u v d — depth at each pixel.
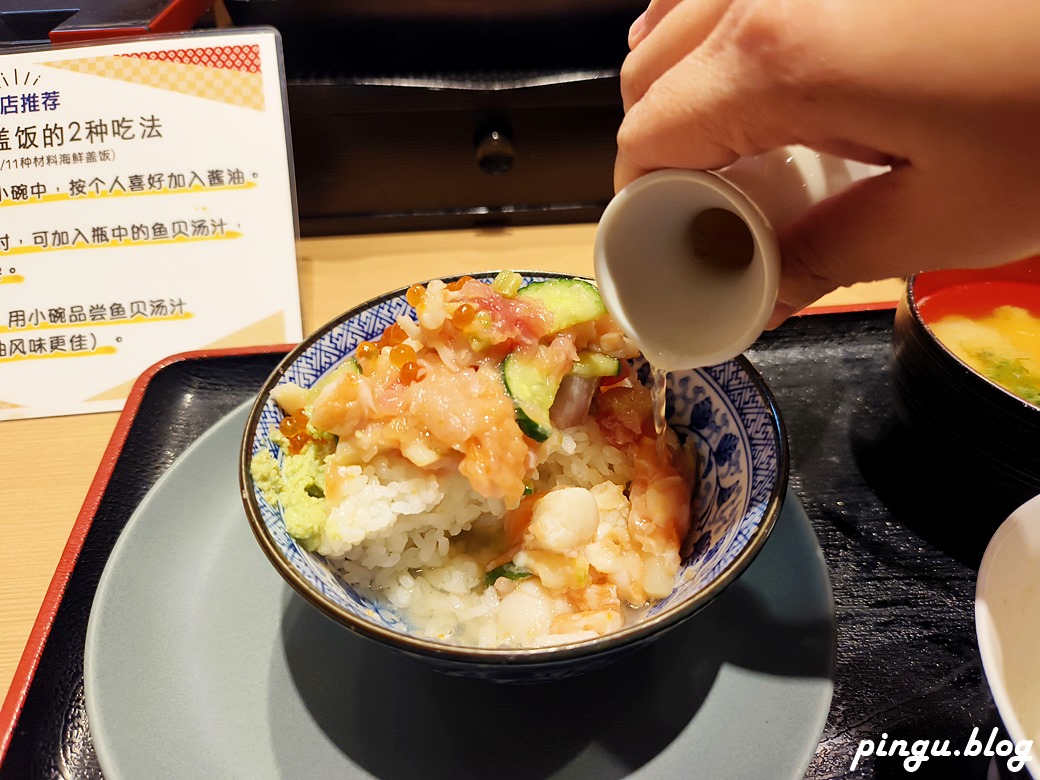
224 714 0.22
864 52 0.15
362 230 0.46
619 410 0.26
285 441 0.24
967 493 0.26
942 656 0.23
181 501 0.27
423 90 0.40
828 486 0.28
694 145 0.18
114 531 0.27
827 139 0.17
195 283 0.37
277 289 0.37
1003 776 0.19
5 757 0.21
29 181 0.37
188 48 0.37
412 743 0.21
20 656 0.25
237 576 0.25
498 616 0.23
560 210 0.46
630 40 0.23
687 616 0.19
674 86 0.17
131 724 0.21
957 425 0.25
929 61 0.15
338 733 0.21
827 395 0.31
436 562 0.25
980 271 0.33
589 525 0.23
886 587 0.25
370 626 0.18
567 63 0.40
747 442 0.23
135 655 0.23
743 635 0.23
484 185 0.45
